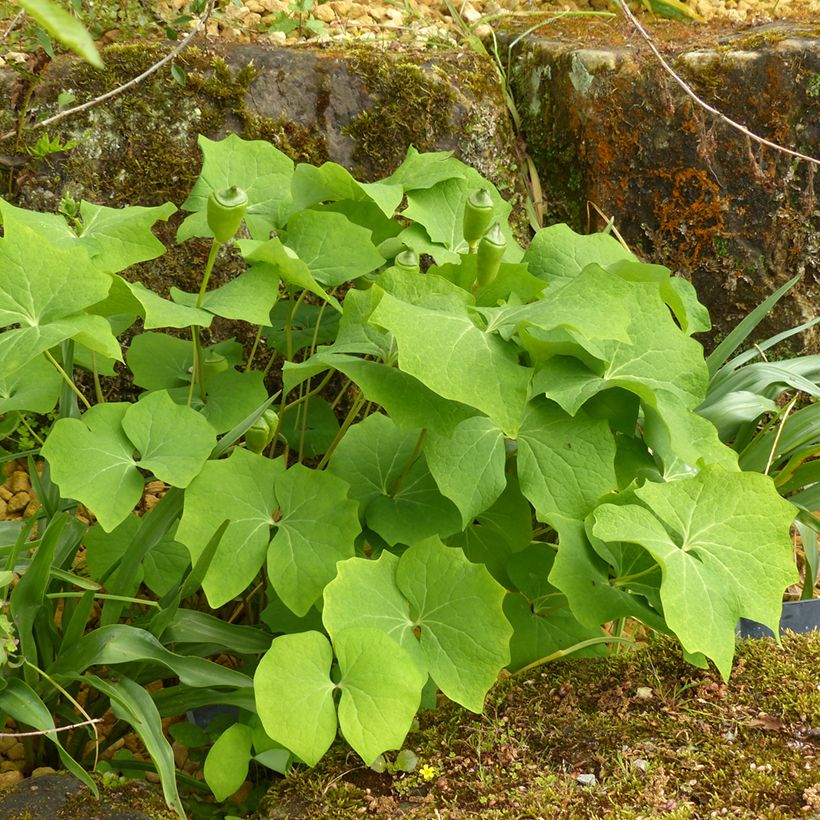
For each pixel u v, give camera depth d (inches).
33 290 55.8
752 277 71.9
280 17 73.1
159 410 58.2
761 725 57.8
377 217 62.5
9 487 68.4
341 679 56.4
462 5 78.1
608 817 55.7
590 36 74.7
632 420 58.9
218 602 57.5
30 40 68.5
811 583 65.2
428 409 56.8
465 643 57.3
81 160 68.0
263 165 62.0
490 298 60.0
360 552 61.2
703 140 70.7
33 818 56.3
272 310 64.7
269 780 59.4
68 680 57.8
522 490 58.0
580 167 72.4
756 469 65.7
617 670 60.2
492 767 57.6
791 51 69.9
